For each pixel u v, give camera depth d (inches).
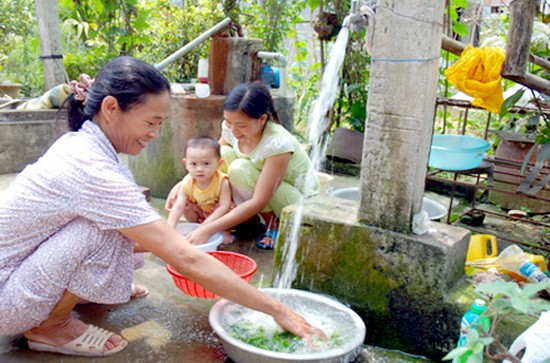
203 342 77.9
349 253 85.1
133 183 67.3
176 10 212.7
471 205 153.3
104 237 65.8
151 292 92.9
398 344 81.6
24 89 261.0
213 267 66.3
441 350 77.6
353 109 183.8
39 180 64.8
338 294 87.0
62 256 64.2
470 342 45.8
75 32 221.5
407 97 76.7
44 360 71.5
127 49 217.5
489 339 45.4
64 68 196.4
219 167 116.0
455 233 82.0
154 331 80.2
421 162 79.2
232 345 67.5
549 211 143.6
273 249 115.8
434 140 135.6
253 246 117.6
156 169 150.3
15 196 65.5
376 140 80.7
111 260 67.2
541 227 133.9
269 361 65.1
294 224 90.0
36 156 184.5
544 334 58.7
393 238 80.6
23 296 64.5
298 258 90.3
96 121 67.8
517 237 126.4
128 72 64.1
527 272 83.0
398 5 75.0
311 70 247.8
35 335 71.7
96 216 63.9
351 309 83.1
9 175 175.5
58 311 69.9
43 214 64.5
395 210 80.9
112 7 206.8
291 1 252.8
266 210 116.7
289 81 256.7
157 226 64.7
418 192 80.6
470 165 120.0
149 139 69.4
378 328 83.1
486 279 80.7
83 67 211.9
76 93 70.9
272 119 111.0
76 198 63.6
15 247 66.7
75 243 64.5
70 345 72.1
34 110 181.2
